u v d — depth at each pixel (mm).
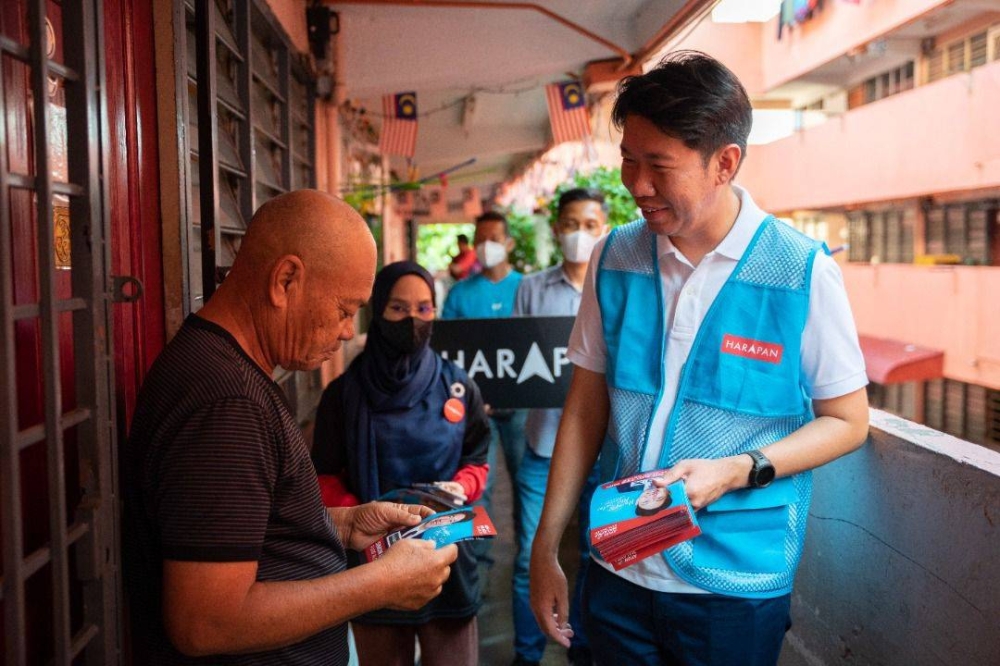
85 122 1406
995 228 11961
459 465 2498
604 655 1896
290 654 1444
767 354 1736
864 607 2361
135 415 1367
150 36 2164
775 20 15898
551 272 4016
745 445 1757
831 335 1735
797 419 1784
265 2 3850
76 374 1458
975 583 1842
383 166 10906
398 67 6148
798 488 1804
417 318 2316
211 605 1239
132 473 1357
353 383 2377
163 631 1385
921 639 2062
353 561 2223
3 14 1337
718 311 1767
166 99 2188
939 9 11469
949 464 1946
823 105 16625
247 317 1415
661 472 1692
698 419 1771
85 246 1427
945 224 13156
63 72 1350
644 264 1876
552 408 3264
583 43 6363
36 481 1464
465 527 1722
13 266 1397
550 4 5914
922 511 2061
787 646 2934
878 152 13805
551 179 12523
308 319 1407
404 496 2070
